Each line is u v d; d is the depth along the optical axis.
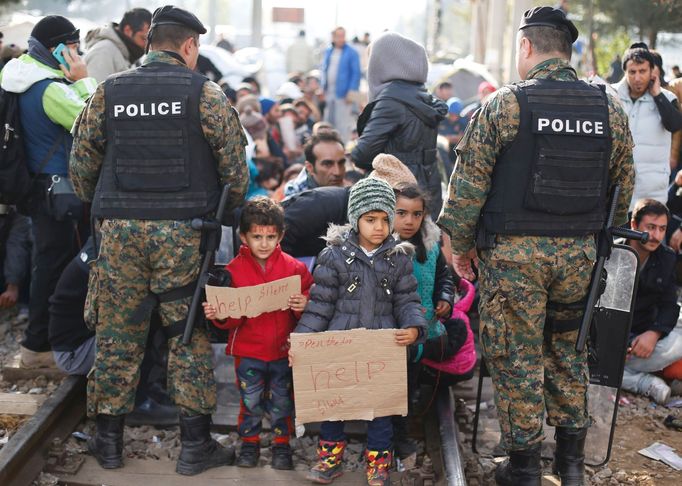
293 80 16.83
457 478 4.02
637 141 6.72
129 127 3.97
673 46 10.81
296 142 11.63
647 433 5.07
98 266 4.11
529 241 3.87
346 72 16.11
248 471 4.25
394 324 4.03
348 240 4.00
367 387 3.96
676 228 6.96
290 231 4.72
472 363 4.72
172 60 4.10
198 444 4.21
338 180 5.55
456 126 13.73
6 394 5.02
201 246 4.06
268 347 4.17
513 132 3.82
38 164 5.12
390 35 5.73
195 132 4.00
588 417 4.14
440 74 17.88
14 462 4.05
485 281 3.98
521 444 3.95
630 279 4.28
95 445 4.30
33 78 5.04
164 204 3.98
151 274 4.10
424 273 4.43
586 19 11.94
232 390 5.15
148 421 4.82
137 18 6.29
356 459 4.48
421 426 4.80
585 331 3.93
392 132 5.62
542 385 3.95
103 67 6.16
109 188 4.03
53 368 5.36
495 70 15.92
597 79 6.73
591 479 4.46
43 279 5.25
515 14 13.08
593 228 3.92
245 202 4.45
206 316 4.00
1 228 6.31
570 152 3.82
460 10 38.44
